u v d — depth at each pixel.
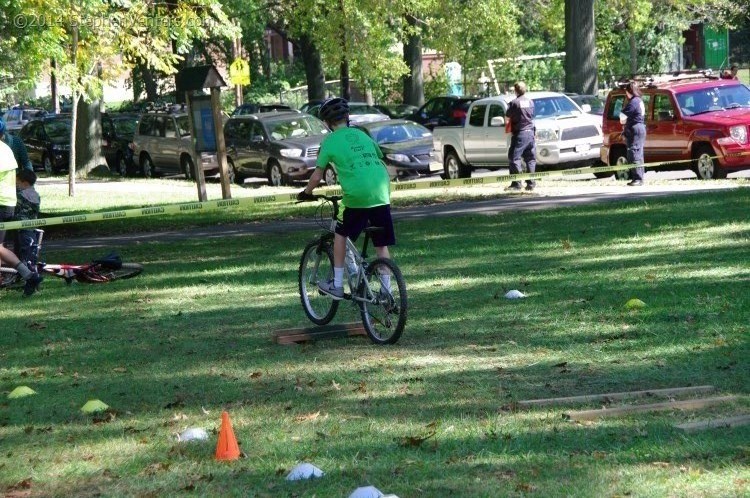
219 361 9.44
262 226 21.52
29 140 42.84
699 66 64.81
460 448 6.52
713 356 8.41
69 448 7.08
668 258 13.33
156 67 26.56
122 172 40.72
